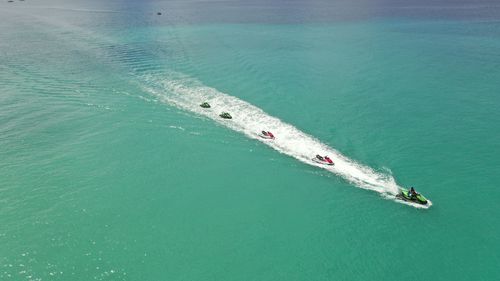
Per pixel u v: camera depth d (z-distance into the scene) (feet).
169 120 192.95
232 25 408.05
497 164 158.40
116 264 118.52
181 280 113.60
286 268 117.60
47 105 205.05
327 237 128.36
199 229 131.75
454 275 114.11
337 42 328.90
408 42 326.85
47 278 113.50
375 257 120.78
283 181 152.97
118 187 149.59
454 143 172.86
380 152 167.73
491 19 427.74
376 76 247.50
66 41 326.03
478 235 126.72
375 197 143.84
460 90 225.35
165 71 255.09
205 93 221.46
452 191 145.07
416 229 129.90
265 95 219.20
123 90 224.33
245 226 132.98
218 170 159.22
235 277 114.62
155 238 127.95
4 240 125.39
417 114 197.77
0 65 259.39
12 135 178.29
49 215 135.74
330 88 229.04
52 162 161.68
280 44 322.55
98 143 174.60
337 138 177.99
